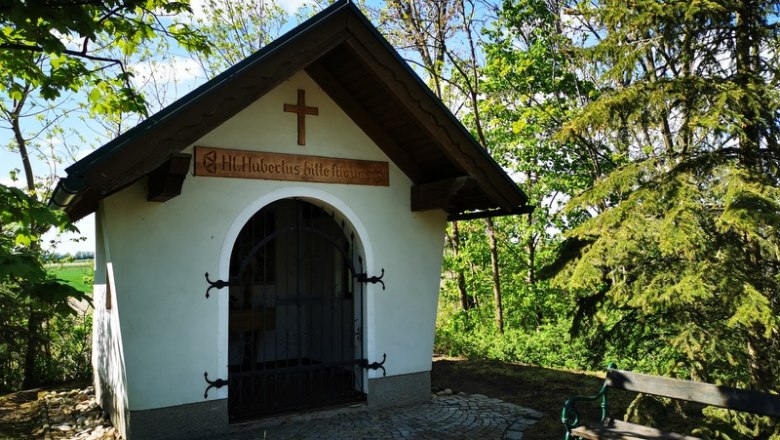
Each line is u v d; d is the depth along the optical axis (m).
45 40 4.57
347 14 6.27
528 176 15.27
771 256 5.65
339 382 8.20
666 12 5.93
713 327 5.38
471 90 14.11
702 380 5.81
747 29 6.20
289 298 7.21
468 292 16.92
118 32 6.33
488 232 15.11
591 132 6.66
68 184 5.06
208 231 6.41
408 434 6.24
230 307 9.19
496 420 6.76
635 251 5.67
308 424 6.67
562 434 6.09
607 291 6.27
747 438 5.49
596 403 7.47
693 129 5.84
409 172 7.79
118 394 6.55
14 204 4.49
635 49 6.41
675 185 5.72
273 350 9.65
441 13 13.95
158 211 6.15
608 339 6.82
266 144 6.82
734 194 5.15
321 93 7.23
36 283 4.51
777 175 5.92
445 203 7.29
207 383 6.32
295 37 5.99
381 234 7.55
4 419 7.69
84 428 7.01
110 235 5.91
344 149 7.34
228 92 5.70
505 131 14.41
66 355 11.52
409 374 7.63
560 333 12.90
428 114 6.70
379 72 6.41
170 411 6.11
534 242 15.89
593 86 13.66
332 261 9.15
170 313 6.16
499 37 14.47
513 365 10.54
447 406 7.47
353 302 7.70
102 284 7.84
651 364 9.69
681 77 6.05
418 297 7.79
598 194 6.18
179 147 5.44
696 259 5.46
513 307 16.16
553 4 14.05
